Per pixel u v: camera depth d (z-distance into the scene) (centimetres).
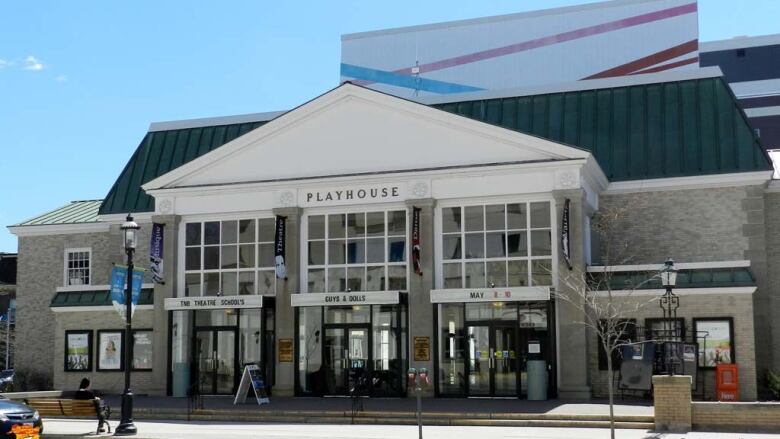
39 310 4034
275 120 3188
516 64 6222
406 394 2927
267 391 3059
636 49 5900
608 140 3366
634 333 2783
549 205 2897
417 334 2927
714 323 2734
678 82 3438
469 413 2384
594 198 3172
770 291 3114
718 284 2730
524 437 2011
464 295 2866
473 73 6331
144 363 3325
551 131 3466
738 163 3134
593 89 3544
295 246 3098
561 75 6081
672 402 2125
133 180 3922
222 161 3247
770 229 3152
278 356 3053
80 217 4078
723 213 3133
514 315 2869
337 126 3144
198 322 3189
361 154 3102
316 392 3025
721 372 2652
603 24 6016
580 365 2761
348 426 2348
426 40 6525
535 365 2762
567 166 2852
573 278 2784
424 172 2991
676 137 3281
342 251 3094
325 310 3056
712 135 3244
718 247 3120
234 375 3123
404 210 3045
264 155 3209
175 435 2130
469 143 2991
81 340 3431
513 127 3534
